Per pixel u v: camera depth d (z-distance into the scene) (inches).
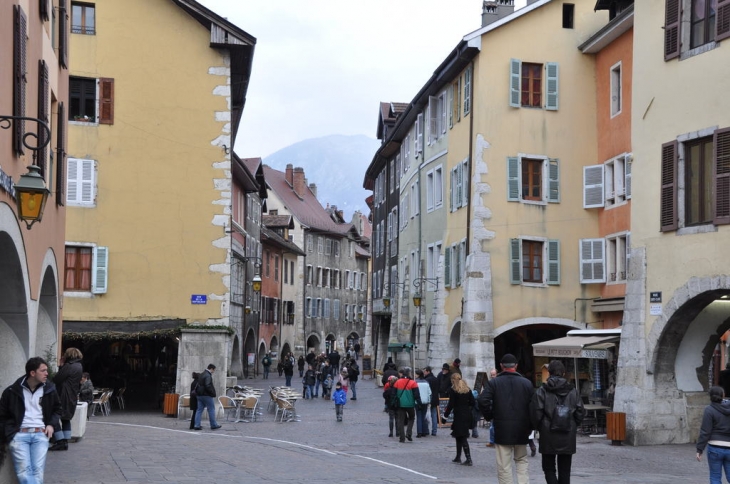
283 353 3038.9
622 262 1255.5
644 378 889.5
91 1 1211.2
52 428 455.8
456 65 1385.3
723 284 799.1
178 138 1215.6
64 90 811.4
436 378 987.3
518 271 1304.1
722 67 823.1
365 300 3964.1
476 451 823.7
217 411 1144.2
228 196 1215.6
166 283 1198.9
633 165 929.5
